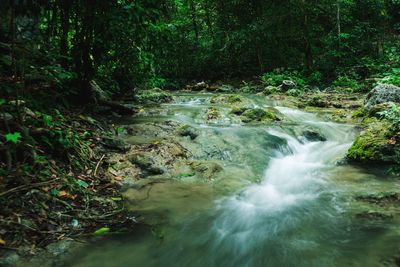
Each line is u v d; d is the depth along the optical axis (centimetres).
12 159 339
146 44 690
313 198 385
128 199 369
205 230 317
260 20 1533
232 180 431
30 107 434
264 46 1600
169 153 479
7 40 528
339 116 785
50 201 321
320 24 1650
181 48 1695
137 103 852
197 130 569
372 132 508
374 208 349
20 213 295
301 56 1602
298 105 934
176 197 380
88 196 350
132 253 278
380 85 778
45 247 273
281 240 301
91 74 625
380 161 463
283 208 363
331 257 271
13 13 362
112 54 743
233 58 1725
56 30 621
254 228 323
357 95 1061
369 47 1501
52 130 393
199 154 501
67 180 357
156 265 267
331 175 451
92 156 433
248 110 756
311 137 623
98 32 583
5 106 376
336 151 545
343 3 1502
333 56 1470
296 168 488
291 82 1209
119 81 847
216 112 744
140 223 323
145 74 880
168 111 761
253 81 1541
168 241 298
